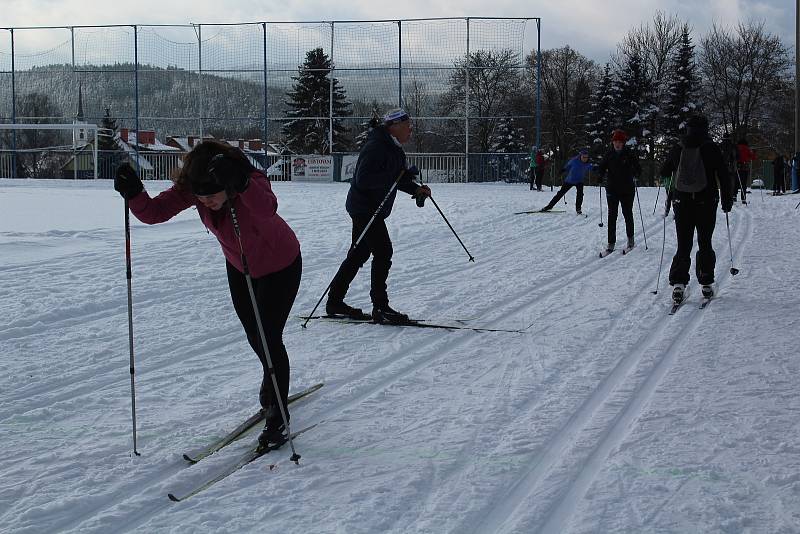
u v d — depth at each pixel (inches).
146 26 1365.7
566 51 2252.7
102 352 218.1
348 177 1347.2
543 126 2244.1
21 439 155.7
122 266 354.3
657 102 2084.2
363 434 158.2
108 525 120.3
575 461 143.7
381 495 130.3
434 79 1327.5
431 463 143.6
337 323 255.9
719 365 205.0
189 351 222.1
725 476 136.9
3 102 1413.6
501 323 256.4
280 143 1373.0
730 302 284.8
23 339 230.7
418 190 262.7
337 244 436.5
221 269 350.3
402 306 281.9
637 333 240.7
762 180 1446.9
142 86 1384.1
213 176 135.4
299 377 196.9
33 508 124.7
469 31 1300.4
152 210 146.1
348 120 1362.0
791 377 193.9
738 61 2062.0
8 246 407.8
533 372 200.5
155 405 176.7
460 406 174.7
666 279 336.8
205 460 145.4
